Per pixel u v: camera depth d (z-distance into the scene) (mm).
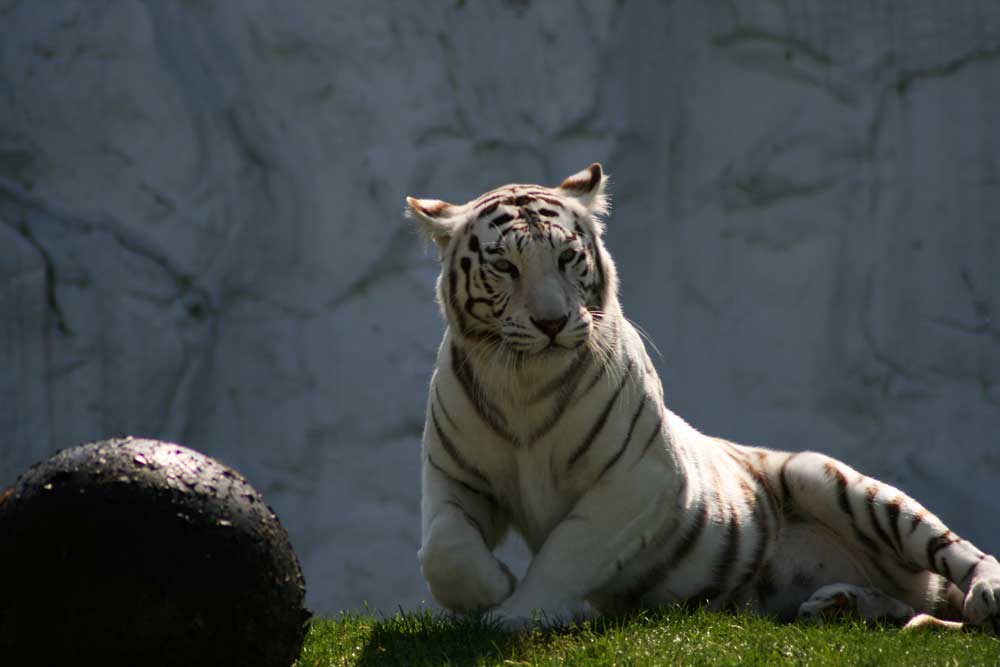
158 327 21203
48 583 5262
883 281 22578
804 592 8977
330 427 21812
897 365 22484
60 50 21438
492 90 22672
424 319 22094
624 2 23312
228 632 5461
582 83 22688
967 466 21688
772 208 22969
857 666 6301
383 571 21219
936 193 22594
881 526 8625
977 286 22406
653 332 23219
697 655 6473
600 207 8570
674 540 8188
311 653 6980
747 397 22719
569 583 7602
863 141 22609
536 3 22875
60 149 21328
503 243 7699
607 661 6344
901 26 22672
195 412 21859
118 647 5277
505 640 6832
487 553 7586
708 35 23578
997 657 6512
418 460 21766
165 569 5320
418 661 6570
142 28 21594
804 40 22922
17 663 5328
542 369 7594
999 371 22266
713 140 23406
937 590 8750
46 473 5500
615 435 7828
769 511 8930
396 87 22203
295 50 22062
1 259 20594
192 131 21641
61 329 20938
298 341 21969
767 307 22891
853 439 22391
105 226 21312
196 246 21531
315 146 22016
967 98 22625
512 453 7914
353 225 22000
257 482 21656
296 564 5934
